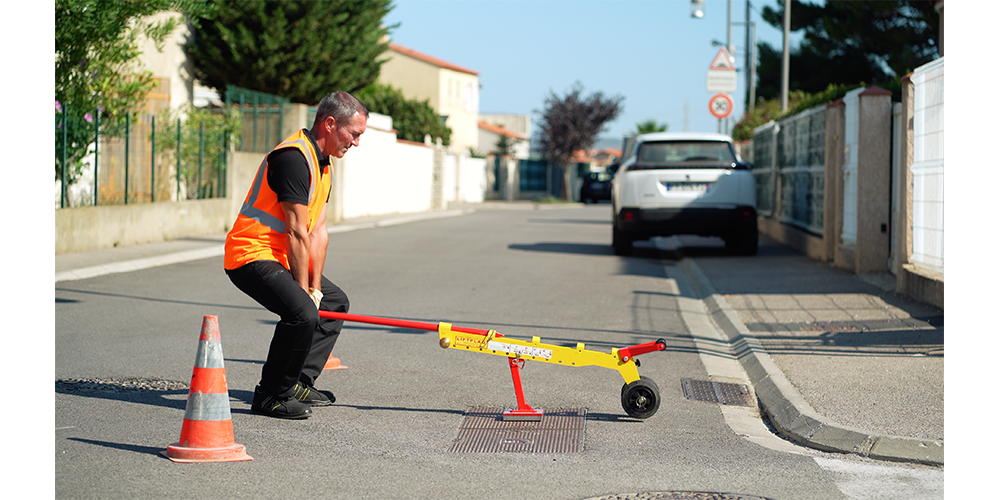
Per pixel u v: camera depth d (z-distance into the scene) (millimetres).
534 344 5547
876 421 5316
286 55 26297
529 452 4871
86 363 6797
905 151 9750
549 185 59625
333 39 27188
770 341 7859
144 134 15953
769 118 25812
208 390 4617
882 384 6211
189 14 14414
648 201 14859
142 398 5820
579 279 12680
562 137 54750
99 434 5000
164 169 16891
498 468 4566
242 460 4598
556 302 10492
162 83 22219
